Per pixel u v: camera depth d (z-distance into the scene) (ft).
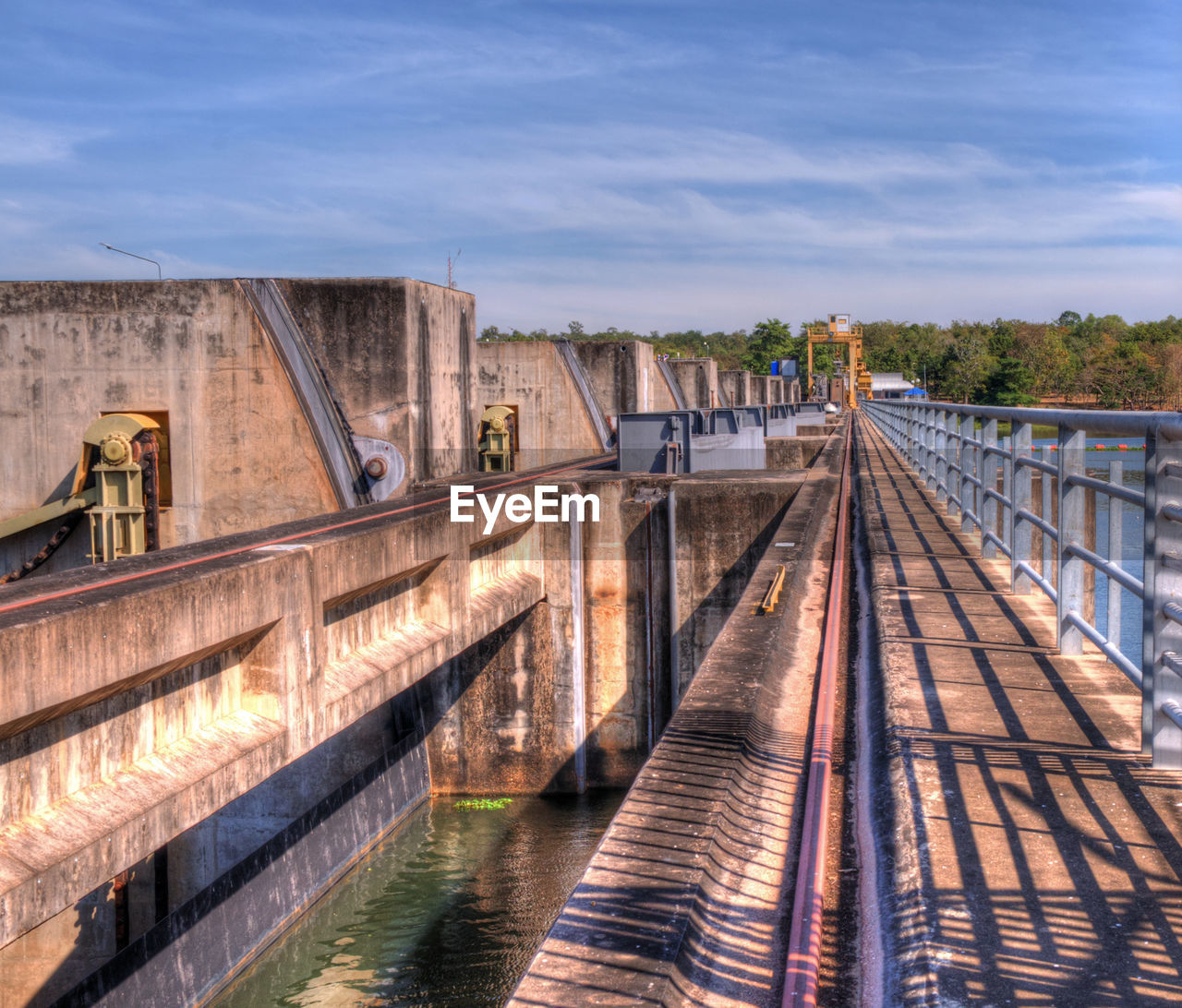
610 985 10.59
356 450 65.77
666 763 17.17
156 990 37.11
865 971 11.54
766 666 23.76
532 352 123.03
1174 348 467.11
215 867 60.64
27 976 50.96
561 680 66.33
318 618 33.17
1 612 22.74
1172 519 15.40
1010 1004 10.12
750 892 13.47
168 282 65.87
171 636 25.95
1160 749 16.08
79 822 23.85
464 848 57.52
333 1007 39.24
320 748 64.08
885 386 490.90
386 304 64.90
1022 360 538.06
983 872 12.85
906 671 21.83
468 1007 38.93
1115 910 11.90
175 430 66.69
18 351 67.05
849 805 16.52
